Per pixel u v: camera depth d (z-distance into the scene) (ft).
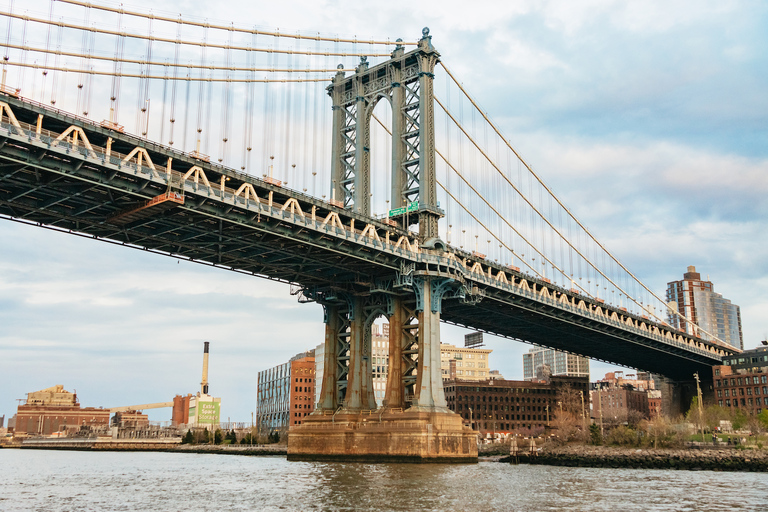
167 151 247.29
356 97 398.42
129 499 197.47
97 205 248.93
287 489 220.02
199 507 177.88
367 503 182.70
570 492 212.02
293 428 385.50
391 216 369.91
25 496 208.03
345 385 381.60
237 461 472.85
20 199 246.68
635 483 246.27
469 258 388.78
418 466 319.47
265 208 270.87
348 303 380.99
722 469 333.21
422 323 351.46
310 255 317.42
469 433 350.84
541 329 499.92
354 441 356.59
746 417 498.28
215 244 294.87
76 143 220.43
